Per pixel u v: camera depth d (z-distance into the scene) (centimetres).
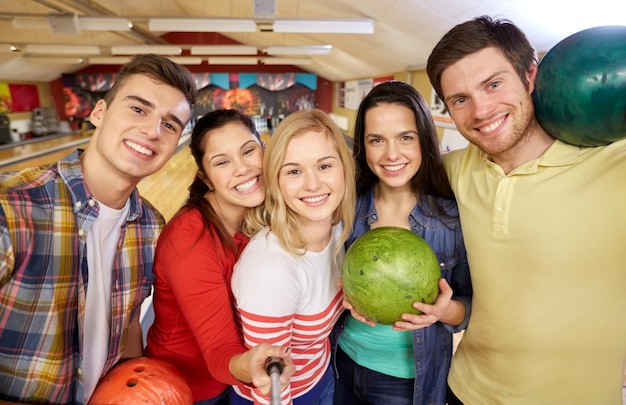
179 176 676
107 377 97
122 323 103
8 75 917
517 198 90
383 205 118
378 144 106
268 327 88
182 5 745
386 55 599
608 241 81
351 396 125
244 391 105
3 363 88
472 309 104
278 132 91
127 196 100
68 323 92
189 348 110
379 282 82
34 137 998
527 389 94
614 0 201
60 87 1129
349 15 442
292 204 92
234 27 438
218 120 104
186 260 95
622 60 72
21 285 85
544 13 236
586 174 82
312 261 97
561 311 87
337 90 1217
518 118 87
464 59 87
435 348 114
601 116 75
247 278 89
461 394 109
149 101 93
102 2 643
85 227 92
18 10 600
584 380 89
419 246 87
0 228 81
